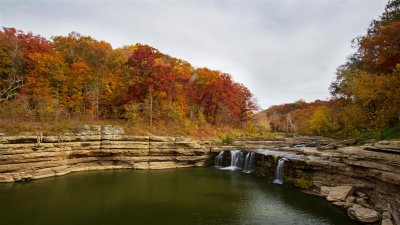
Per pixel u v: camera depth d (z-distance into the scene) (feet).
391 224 50.03
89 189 86.17
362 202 65.21
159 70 172.65
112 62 197.36
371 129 108.68
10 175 91.15
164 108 167.63
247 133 213.66
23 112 124.16
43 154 100.07
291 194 81.41
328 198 71.67
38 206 68.95
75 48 188.96
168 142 130.93
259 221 60.29
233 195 80.74
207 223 59.26
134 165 123.44
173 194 81.87
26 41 159.02
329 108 219.82
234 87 231.50
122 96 170.30
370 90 102.12
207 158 138.92
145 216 63.26
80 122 130.62
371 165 65.05
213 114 214.28
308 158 92.53
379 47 118.52
